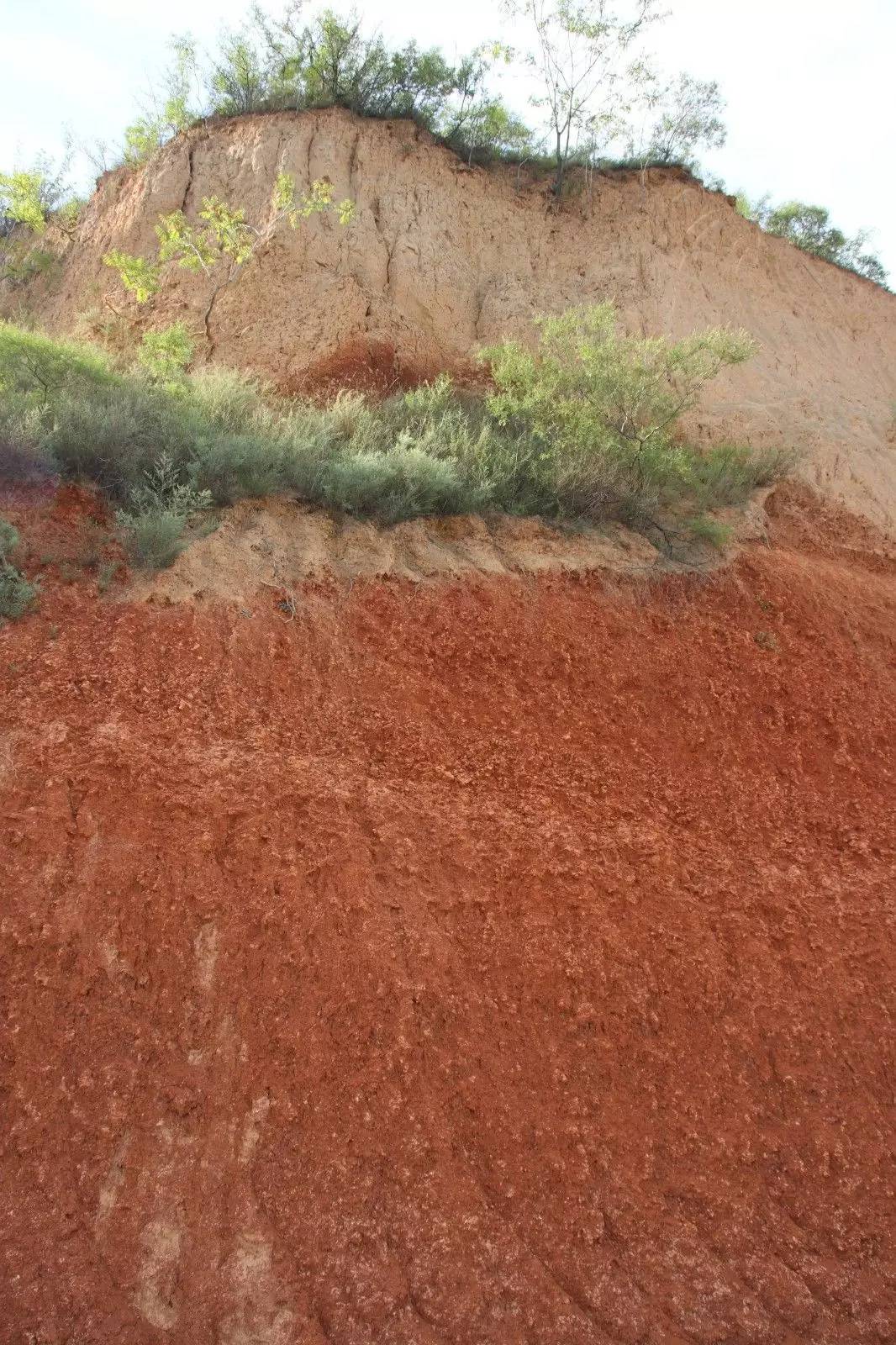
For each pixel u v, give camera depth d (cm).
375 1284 389
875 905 617
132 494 651
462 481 779
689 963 536
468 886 526
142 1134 403
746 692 748
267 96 1221
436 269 1106
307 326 1017
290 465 730
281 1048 439
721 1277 428
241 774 524
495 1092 458
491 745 621
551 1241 420
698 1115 483
